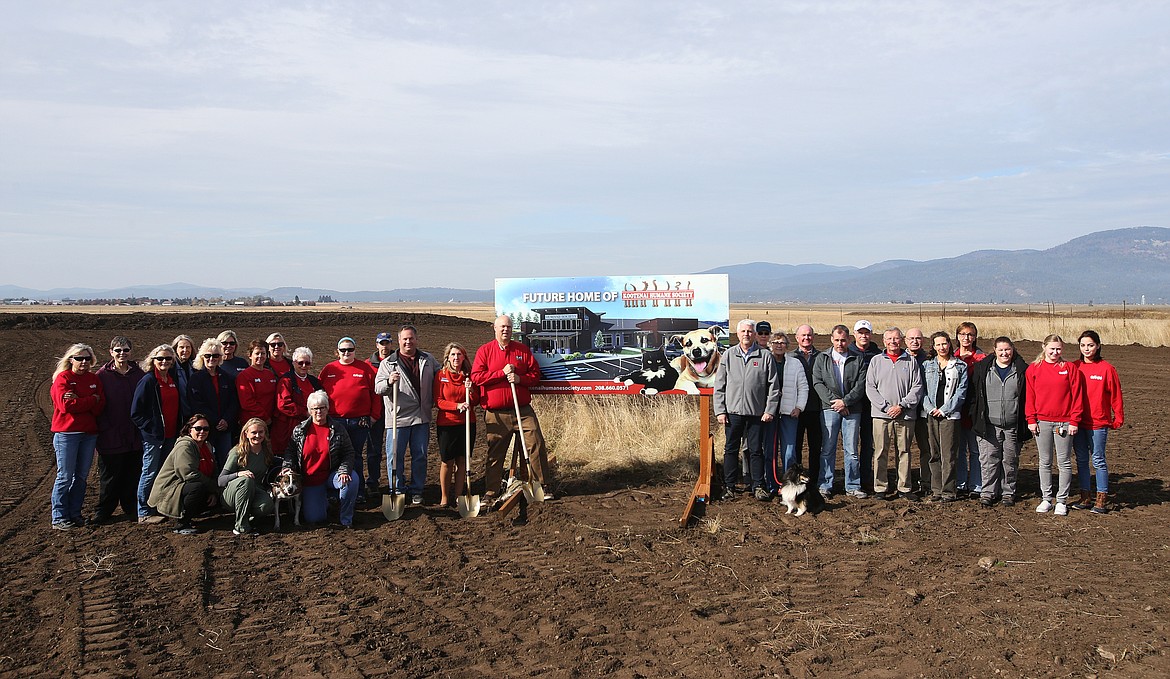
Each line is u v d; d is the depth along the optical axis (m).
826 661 4.97
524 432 9.16
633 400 12.98
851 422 8.98
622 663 5.00
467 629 5.56
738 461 9.56
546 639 5.37
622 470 10.38
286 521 8.30
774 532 7.74
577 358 9.78
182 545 7.46
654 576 6.56
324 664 5.02
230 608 5.95
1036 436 8.26
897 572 6.56
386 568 6.85
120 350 8.23
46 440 12.98
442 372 8.97
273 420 8.61
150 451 8.12
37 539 7.64
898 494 9.10
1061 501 8.13
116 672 4.91
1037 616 5.59
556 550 7.30
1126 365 23.83
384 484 9.98
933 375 8.67
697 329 9.43
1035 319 44.50
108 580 6.53
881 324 49.59
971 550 7.09
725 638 5.33
